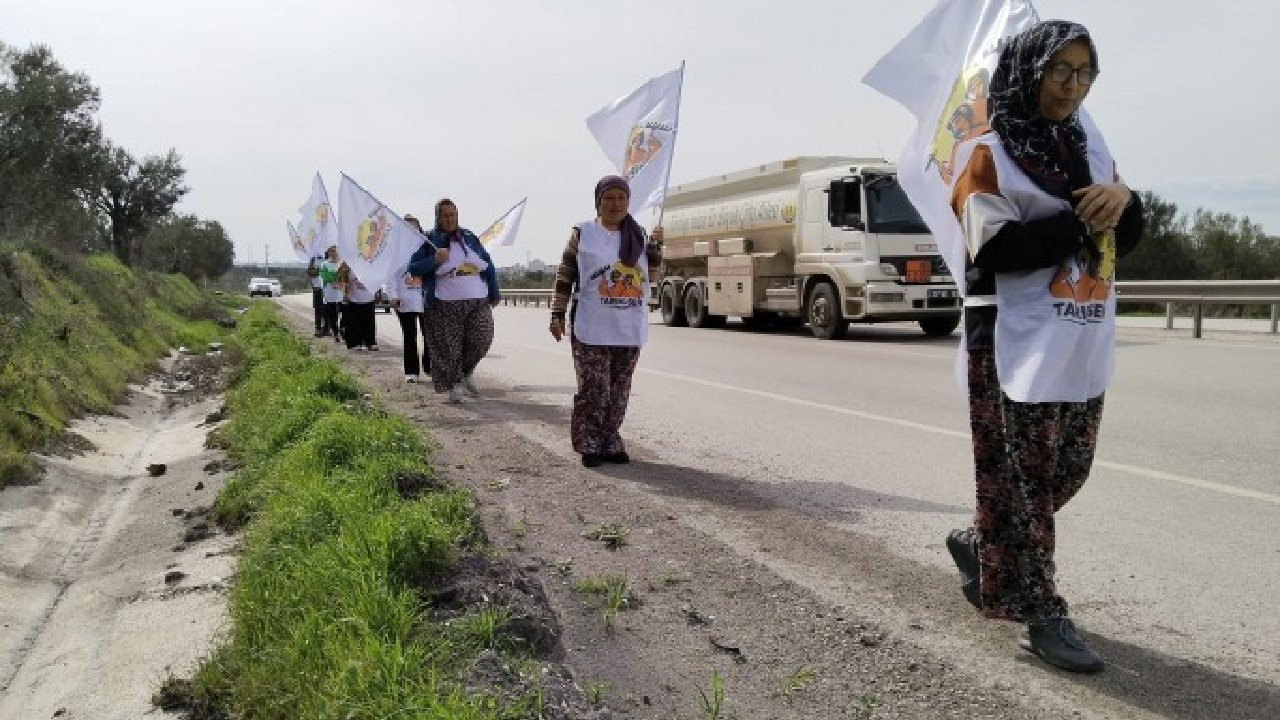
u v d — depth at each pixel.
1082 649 3.30
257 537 4.45
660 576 4.27
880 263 15.57
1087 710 3.02
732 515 5.25
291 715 2.90
